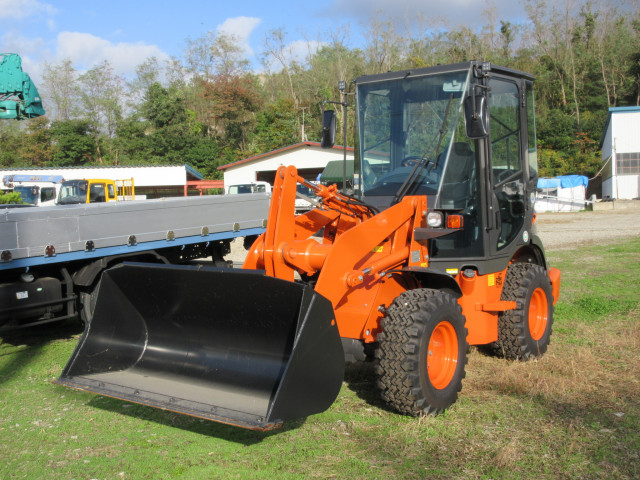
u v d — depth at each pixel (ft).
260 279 12.30
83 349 13.96
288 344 12.91
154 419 14.67
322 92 177.68
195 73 205.67
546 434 12.96
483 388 15.90
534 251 19.74
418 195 15.64
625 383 16.05
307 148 110.63
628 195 119.14
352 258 13.74
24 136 171.12
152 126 176.96
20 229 20.29
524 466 11.58
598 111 172.65
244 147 183.32
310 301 11.64
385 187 16.55
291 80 203.62
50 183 65.82
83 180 57.26
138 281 14.34
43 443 13.33
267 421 10.64
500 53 198.90
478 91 14.61
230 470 11.75
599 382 16.08
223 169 115.75
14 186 64.34
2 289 20.34
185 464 12.07
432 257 16.10
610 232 61.87
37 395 16.72
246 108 182.91
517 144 18.29
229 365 13.60
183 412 11.55
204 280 13.26
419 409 13.52
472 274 15.97
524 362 17.61
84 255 22.25
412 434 13.01
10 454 12.80
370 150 16.90
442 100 15.93
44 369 19.30
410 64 174.29
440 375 14.42
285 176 13.38
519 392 15.46
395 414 14.30
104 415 15.02
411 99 16.34
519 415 14.02
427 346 13.60
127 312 14.85
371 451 12.40
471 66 15.61
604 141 131.64
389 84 16.67
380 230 14.39
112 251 23.21
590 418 13.78
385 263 14.38
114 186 59.72
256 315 13.12
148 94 171.32
